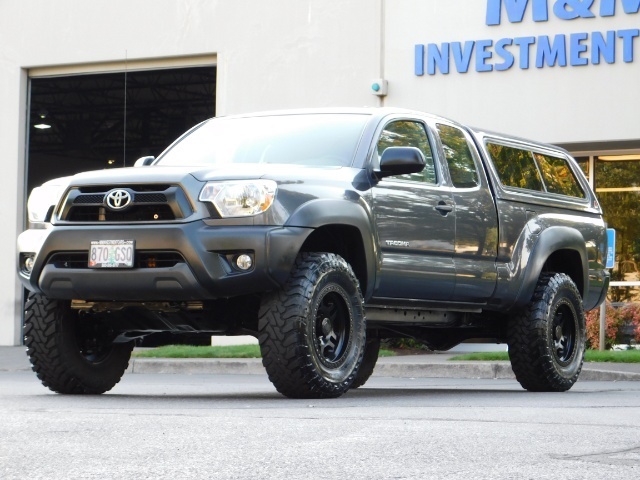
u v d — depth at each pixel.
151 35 28.91
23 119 30.33
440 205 11.84
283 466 5.47
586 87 24.61
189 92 33.03
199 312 10.77
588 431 7.25
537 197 13.58
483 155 12.92
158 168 10.44
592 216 14.67
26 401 10.02
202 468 5.39
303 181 10.34
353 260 10.95
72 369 11.31
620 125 24.38
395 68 26.33
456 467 5.53
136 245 10.09
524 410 9.00
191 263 9.92
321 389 10.27
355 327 10.63
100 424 7.32
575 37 24.67
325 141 11.48
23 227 30.28
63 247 10.40
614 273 25.45
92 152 33.75
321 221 10.25
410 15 26.17
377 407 9.27
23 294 29.97
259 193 10.00
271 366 10.13
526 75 25.06
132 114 33.72
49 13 29.89
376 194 11.05
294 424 7.39
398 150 10.96
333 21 26.98
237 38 27.98
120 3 29.23
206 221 10.00
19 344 29.72
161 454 5.87
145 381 16.48
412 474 5.28
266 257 9.90
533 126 25.00
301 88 27.33
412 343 24.31
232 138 12.04
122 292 10.20
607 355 19.05
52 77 30.50
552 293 13.26
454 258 12.03
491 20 25.34
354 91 26.75
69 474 5.18
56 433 6.80
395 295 11.33
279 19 27.55
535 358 13.12
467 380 17.30
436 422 7.69
